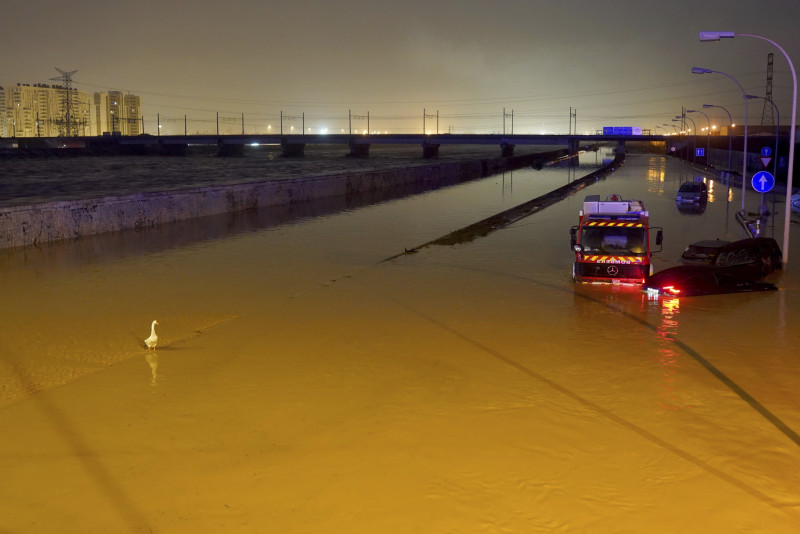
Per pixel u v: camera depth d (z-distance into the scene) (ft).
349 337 47.96
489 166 335.47
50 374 40.93
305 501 25.31
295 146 613.11
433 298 60.80
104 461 28.71
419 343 46.42
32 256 86.38
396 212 149.48
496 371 40.50
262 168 395.34
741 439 30.68
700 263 74.13
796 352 44.32
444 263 79.51
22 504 25.17
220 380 39.06
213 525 23.71
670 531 23.26
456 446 29.94
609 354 43.93
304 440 30.73
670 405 34.88
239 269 78.07
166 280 71.31
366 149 584.81
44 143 643.86
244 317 54.03
